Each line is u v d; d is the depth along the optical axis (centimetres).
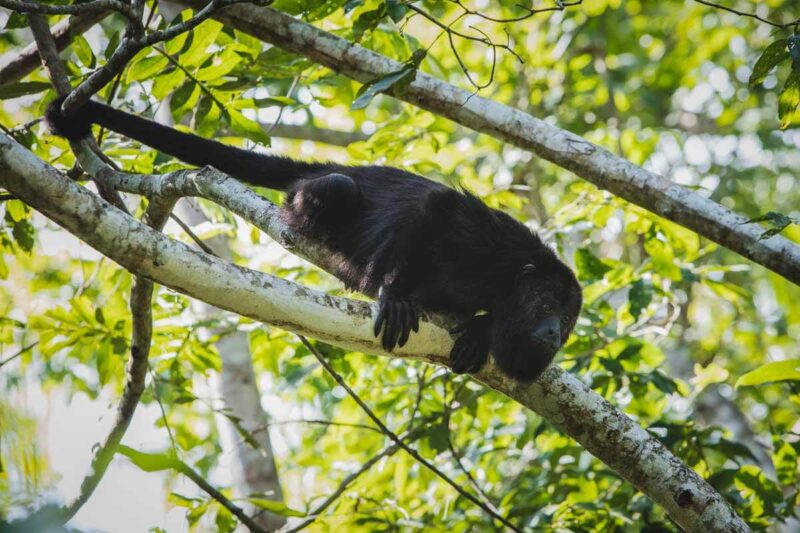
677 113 2269
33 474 355
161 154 982
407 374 1188
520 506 1065
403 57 1148
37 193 584
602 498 1085
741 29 2169
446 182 1252
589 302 1140
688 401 1341
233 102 941
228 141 1212
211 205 1134
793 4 2112
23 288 1315
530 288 854
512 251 871
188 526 856
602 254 1797
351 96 1309
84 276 1241
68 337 996
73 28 921
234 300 636
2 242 1027
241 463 1228
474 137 1881
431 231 833
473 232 858
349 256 898
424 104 877
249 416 1248
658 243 1070
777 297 1964
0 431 359
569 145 845
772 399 1670
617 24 2195
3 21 1308
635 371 1069
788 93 714
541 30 1880
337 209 882
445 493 1235
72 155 973
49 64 820
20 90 876
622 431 721
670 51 2283
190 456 1580
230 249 1328
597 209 1083
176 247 622
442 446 1012
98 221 600
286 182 970
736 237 792
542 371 737
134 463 549
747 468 984
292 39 886
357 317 691
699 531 698
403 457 1133
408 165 1184
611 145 1603
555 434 1127
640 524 989
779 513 959
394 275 805
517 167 1753
